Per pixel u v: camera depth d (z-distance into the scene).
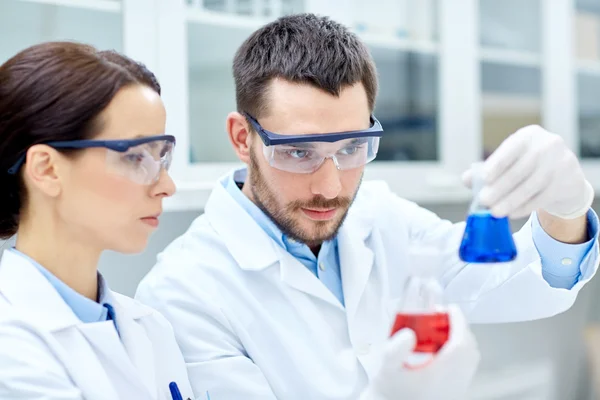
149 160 0.97
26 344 0.91
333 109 1.24
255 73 1.32
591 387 2.78
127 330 1.08
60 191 0.94
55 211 0.96
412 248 1.66
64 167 0.93
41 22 1.54
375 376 1.07
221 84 1.82
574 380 2.85
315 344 1.38
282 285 1.41
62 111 0.91
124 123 0.95
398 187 2.13
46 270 0.98
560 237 1.37
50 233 0.97
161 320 1.18
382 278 1.55
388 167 2.11
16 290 0.96
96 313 1.03
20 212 0.99
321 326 1.40
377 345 1.43
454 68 2.25
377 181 1.80
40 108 0.91
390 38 2.12
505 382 2.68
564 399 2.82
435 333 1.04
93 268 1.03
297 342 1.37
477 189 1.12
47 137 0.92
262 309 1.38
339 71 1.24
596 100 2.71
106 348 1.01
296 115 1.24
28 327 0.93
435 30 2.25
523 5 2.45
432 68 2.24
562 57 2.55
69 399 0.89
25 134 0.92
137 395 1.04
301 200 1.30
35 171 0.92
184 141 1.70
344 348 1.42
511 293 1.50
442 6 2.22
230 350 1.34
